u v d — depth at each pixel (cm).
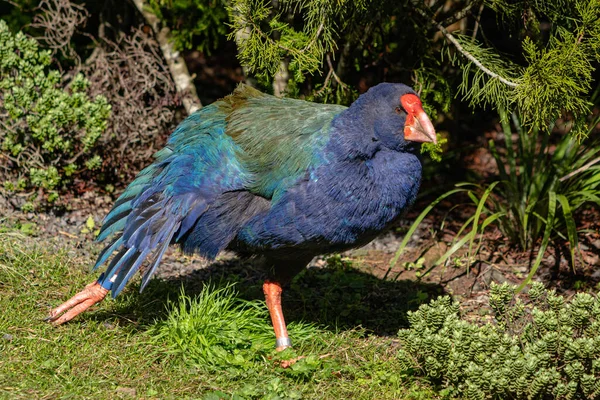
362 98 533
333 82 780
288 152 537
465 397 516
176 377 527
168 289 648
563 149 770
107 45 906
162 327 575
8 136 778
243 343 571
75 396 493
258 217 549
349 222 536
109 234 592
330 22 638
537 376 489
